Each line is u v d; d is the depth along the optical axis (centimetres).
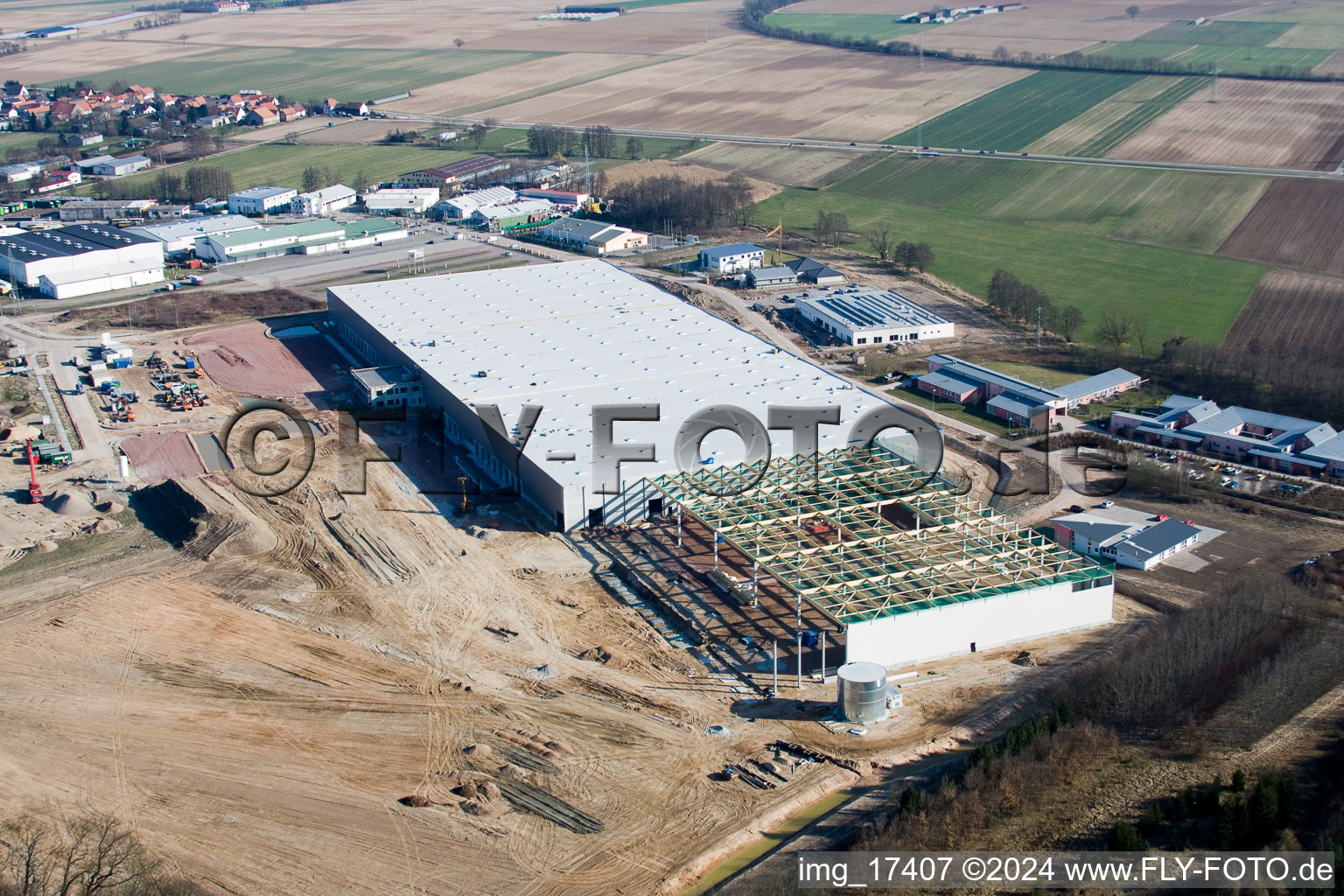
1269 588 11881
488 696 10944
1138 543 13312
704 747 10188
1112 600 12219
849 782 9719
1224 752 9731
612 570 13250
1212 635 11000
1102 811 9125
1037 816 9106
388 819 9300
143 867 8606
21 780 9738
